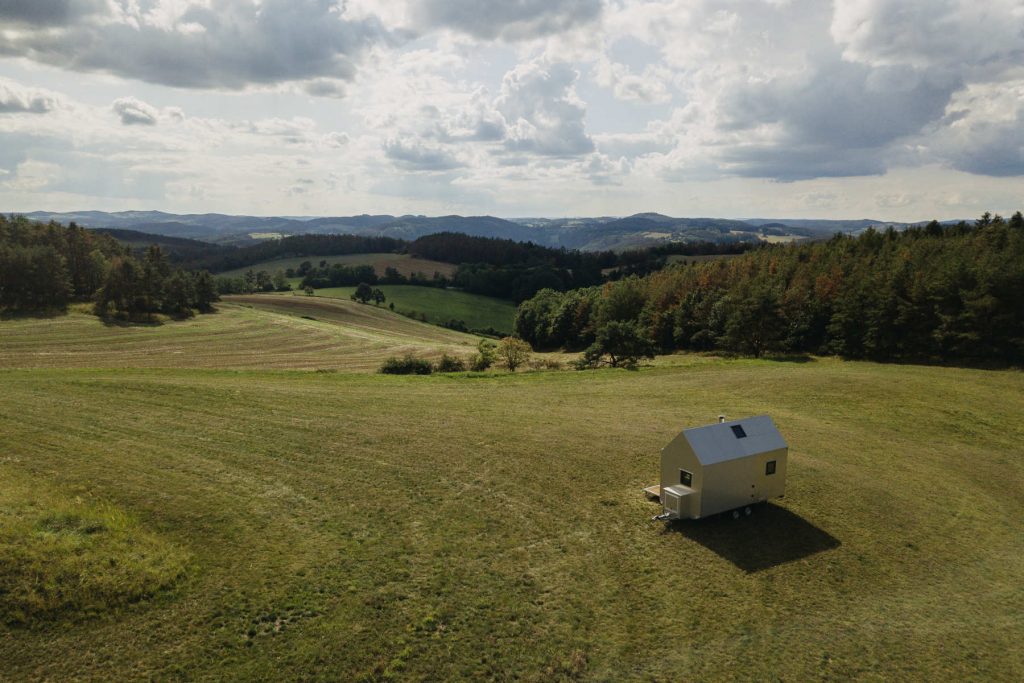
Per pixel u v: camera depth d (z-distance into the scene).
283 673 13.86
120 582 16.36
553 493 24.48
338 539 19.95
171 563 17.59
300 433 30.28
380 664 14.27
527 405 39.06
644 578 18.67
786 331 74.25
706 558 19.98
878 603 18.06
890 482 27.75
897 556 21.03
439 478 25.38
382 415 34.47
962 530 23.58
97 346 77.50
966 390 44.38
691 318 90.50
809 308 74.19
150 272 104.25
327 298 148.12
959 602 18.50
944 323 58.19
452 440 30.27
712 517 22.83
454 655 14.76
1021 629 17.25
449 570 18.48
